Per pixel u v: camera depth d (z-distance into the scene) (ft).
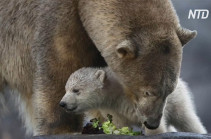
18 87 44.01
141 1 36.60
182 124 42.32
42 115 40.19
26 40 41.27
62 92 39.52
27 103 44.47
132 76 35.40
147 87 34.99
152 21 35.83
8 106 46.44
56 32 38.27
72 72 39.19
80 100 37.73
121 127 39.86
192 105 43.65
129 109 38.06
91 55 39.55
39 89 39.88
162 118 38.27
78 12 37.91
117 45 35.55
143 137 33.42
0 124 77.41
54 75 39.11
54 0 38.58
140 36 35.32
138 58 35.06
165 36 35.22
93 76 38.17
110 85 38.27
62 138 34.63
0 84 44.42
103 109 39.65
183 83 43.50
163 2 37.09
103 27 36.37
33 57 40.78
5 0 42.06
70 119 40.40
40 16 39.47
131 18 35.88
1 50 42.83
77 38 38.37
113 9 36.42
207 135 33.40
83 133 37.99
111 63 36.19
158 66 34.71
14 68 42.93
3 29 42.19
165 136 33.12
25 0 40.88
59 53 38.50
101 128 37.88
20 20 41.22
